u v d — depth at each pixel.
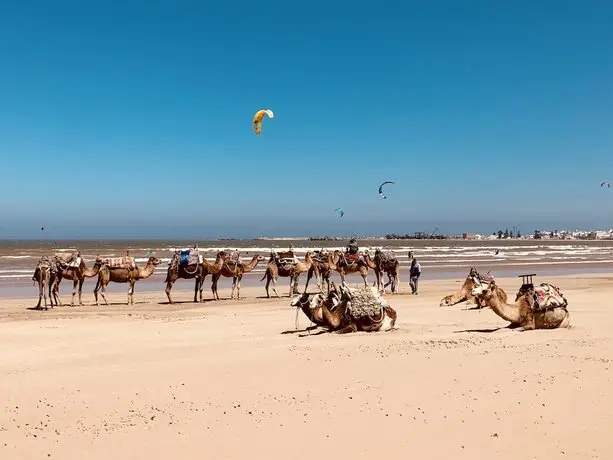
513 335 14.77
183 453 7.30
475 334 15.12
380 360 11.92
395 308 22.56
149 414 8.87
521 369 10.79
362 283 39.09
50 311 24.27
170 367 11.81
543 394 9.17
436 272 51.28
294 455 7.13
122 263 27.19
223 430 8.05
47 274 25.50
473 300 22.64
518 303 15.95
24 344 14.91
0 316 22.20
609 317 18.39
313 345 13.88
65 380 10.91
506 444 7.29
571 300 24.38
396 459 6.94
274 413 8.70
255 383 10.44
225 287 37.38
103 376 11.17
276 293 31.20
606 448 7.08
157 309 25.06
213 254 76.50
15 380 10.92
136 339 15.62
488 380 10.09
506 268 58.25
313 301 16.38
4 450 7.55
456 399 9.07
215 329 17.47
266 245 149.75
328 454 7.14
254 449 7.36
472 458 6.91
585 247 146.00
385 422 8.16
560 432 7.62
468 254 89.62
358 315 15.88
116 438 7.88
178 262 27.80
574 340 13.73
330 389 9.89
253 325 18.38
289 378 10.71
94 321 20.08
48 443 7.77
